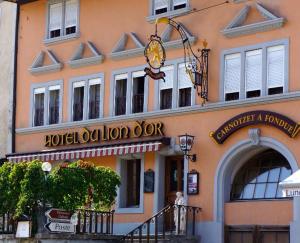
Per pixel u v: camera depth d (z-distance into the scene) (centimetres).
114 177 2338
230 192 2469
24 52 3169
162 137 2594
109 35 2872
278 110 2345
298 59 2334
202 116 2530
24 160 2975
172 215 2570
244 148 2412
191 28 2609
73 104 2950
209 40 2555
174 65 2642
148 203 2642
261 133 2375
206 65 2541
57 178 2211
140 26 2777
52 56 3042
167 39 2673
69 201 2230
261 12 2431
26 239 2188
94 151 2731
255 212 2367
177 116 2598
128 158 2747
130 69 2772
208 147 2498
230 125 2436
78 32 2972
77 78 2944
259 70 2430
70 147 2908
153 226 2600
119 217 2712
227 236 2422
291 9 2370
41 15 3130
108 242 2328
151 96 2691
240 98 2453
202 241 2458
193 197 2508
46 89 3050
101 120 2814
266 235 2333
